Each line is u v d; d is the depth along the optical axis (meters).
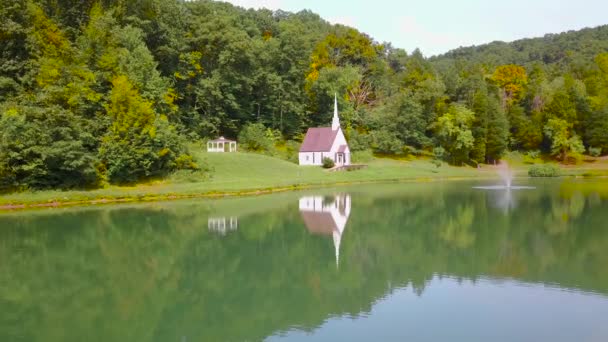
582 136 105.19
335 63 120.25
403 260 27.31
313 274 24.83
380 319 18.41
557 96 104.38
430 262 26.72
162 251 29.78
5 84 57.09
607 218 39.38
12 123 48.19
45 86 56.69
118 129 57.41
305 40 103.56
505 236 33.19
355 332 17.19
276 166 75.19
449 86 112.00
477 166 99.19
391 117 100.19
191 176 61.84
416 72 118.44
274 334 17.30
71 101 56.56
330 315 19.03
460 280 23.19
